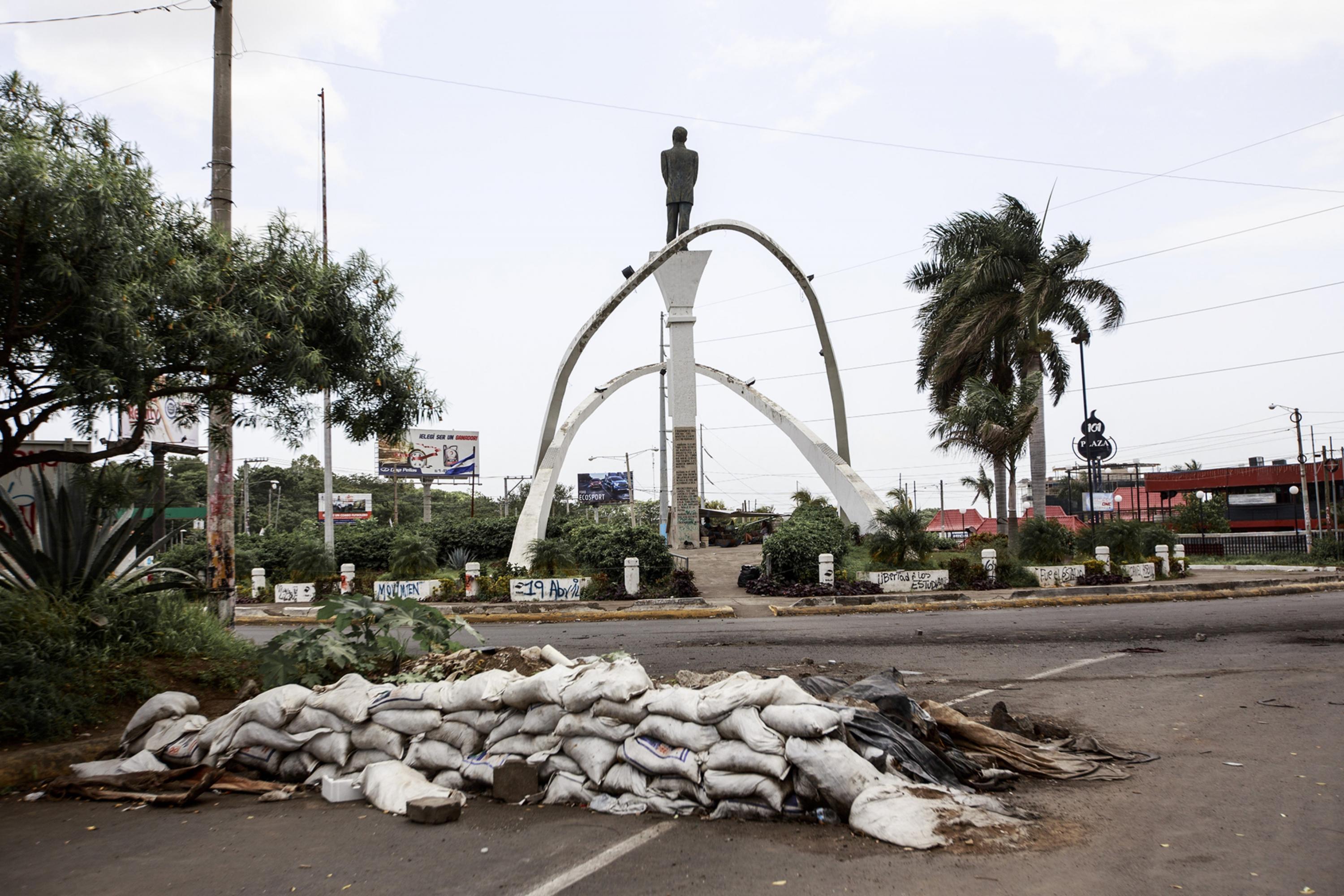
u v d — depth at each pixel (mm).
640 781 5578
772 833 4934
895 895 3998
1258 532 52375
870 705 6137
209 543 11078
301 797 6031
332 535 28422
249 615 20891
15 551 8922
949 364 30266
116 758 6836
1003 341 30859
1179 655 11570
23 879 4496
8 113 7387
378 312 9695
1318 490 45188
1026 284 28969
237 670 9203
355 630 8727
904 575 23281
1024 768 6086
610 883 4277
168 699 7062
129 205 7395
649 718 5684
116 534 9492
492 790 5895
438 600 22797
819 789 5074
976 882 4121
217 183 11289
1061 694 9172
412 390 9852
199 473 51375
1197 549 39594
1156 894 3936
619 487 82750
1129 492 79125
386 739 6277
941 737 6406
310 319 8992
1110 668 10742
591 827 5203
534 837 5020
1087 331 30438
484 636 16234
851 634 14859
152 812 5707
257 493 80812
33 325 7129
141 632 9102
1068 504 78125
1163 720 7773
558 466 32156
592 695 5855
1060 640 13391
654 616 20250
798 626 16781
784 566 24578
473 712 6270
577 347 34875
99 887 4359
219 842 5047
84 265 7035
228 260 8852
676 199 38469
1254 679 9680
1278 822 4906
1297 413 42688
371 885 4336
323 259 9562
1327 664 10555
